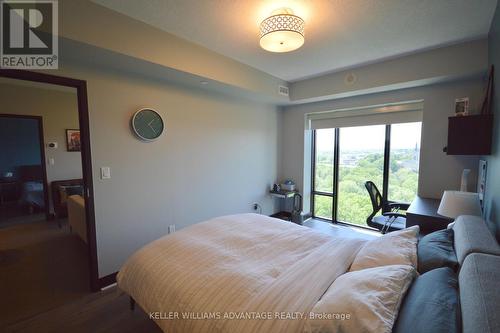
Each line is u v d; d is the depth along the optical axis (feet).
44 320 6.27
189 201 10.16
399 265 3.96
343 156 13.37
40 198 15.30
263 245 5.79
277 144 14.61
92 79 7.27
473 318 2.33
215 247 5.62
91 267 7.46
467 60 8.02
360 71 10.36
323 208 14.56
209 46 8.41
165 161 9.23
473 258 3.40
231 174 11.93
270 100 12.70
